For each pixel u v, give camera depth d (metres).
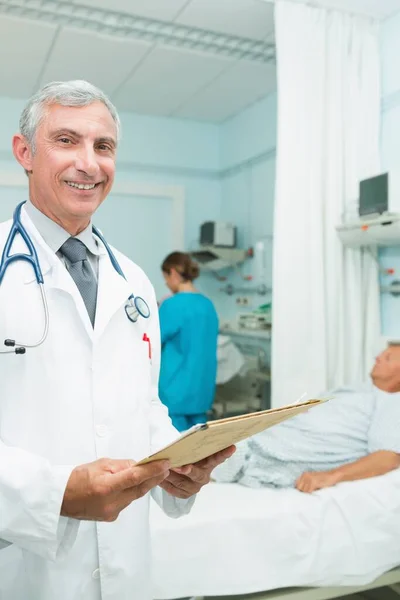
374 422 1.89
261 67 3.03
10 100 3.52
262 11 2.41
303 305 2.27
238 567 1.46
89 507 0.71
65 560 0.86
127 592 0.90
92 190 0.91
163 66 3.02
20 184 3.55
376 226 2.11
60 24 2.53
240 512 1.52
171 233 3.99
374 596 2.02
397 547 1.59
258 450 1.83
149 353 1.03
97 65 3.00
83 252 0.99
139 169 3.89
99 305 0.95
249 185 3.74
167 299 2.56
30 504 0.72
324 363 2.28
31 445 0.85
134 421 0.95
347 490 1.62
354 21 2.38
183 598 1.47
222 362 3.20
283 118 2.24
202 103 3.64
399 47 2.35
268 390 3.12
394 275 2.41
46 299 0.90
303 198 2.27
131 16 2.46
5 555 0.87
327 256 2.35
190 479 0.90
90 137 0.89
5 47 2.77
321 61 2.30
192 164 4.05
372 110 2.42
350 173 2.38
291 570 1.50
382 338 2.28
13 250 0.93
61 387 0.87
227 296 4.03
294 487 1.73
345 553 1.54
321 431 1.90
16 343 0.86
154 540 1.41
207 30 2.60
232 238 3.72
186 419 2.55
